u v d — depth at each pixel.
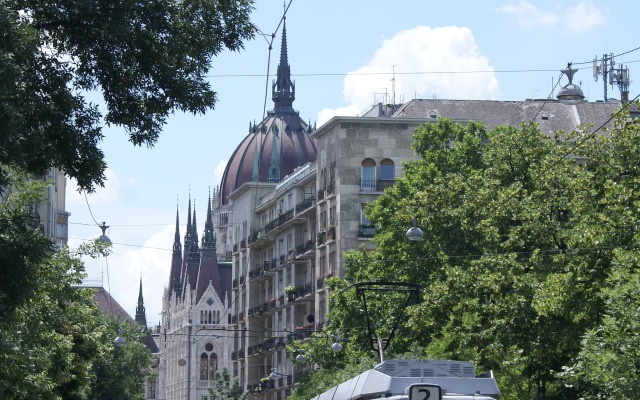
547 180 98.06
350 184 199.75
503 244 95.94
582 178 92.44
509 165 107.38
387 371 59.03
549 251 93.25
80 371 118.44
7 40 51.16
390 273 133.88
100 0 56.16
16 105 53.34
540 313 83.94
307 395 158.88
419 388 54.53
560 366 89.50
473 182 110.81
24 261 56.06
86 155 57.56
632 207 84.38
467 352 103.50
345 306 138.50
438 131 145.50
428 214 112.38
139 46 58.25
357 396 59.62
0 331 63.38
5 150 52.09
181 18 59.41
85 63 58.53
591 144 94.31
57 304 91.75
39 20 55.88
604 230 82.75
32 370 70.88
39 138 54.72
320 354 163.88
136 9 58.06
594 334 69.62
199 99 59.41
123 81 58.88
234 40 60.06
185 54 59.00
